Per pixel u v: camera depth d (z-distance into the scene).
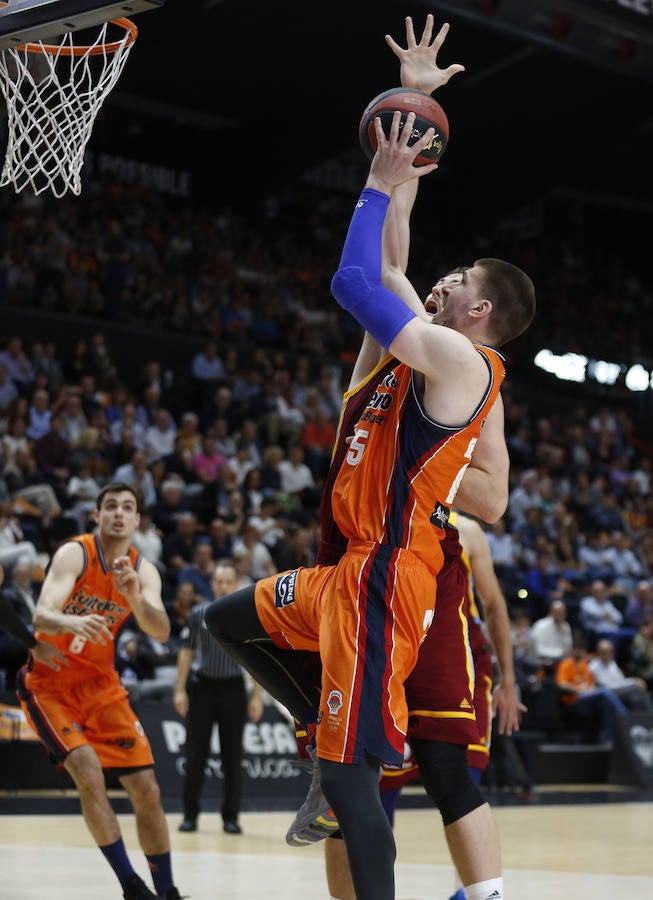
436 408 5.23
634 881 10.39
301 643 5.59
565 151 40.16
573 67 36.06
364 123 5.70
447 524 6.23
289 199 42.41
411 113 5.56
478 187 42.53
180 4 29.03
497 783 21.80
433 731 5.97
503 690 8.53
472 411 5.27
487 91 37.62
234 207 40.69
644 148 42.34
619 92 37.19
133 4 6.58
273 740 19.52
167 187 40.41
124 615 8.99
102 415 26.19
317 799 5.50
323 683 5.24
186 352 32.38
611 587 27.84
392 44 5.86
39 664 8.76
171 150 40.44
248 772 19.02
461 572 6.41
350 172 44.38
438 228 43.72
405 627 5.27
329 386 32.19
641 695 23.83
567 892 9.61
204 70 36.19
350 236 5.50
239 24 33.47
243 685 14.75
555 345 42.50
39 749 18.27
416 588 5.29
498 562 25.98
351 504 5.38
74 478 23.55
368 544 5.34
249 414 29.97
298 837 5.70
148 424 27.73
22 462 23.14
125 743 8.62
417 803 19.33
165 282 34.22
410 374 5.42
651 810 18.42
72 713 8.64
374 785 5.13
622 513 32.91
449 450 5.31
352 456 5.44
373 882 4.93
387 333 5.22
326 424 30.36
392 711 5.17
